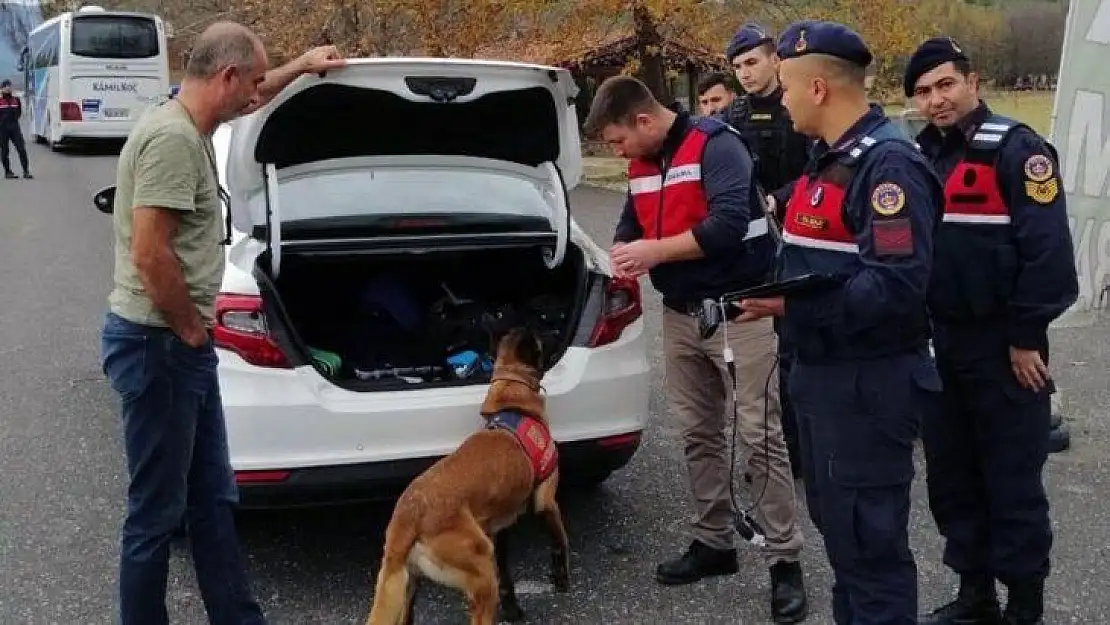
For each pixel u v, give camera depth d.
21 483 4.52
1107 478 4.41
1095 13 6.05
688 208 3.27
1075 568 3.59
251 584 3.56
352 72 3.56
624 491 4.37
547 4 17.05
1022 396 2.95
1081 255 6.62
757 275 3.31
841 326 2.38
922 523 4.01
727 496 3.54
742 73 4.70
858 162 2.37
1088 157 6.38
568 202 4.04
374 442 3.36
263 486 3.30
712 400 3.49
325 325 4.26
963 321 2.97
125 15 23.25
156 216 2.58
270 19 24.58
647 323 7.38
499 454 3.12
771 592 3.41
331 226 3.88
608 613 3.37
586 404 3.59
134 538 2.82
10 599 3.47
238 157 3.74
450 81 3.67
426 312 4.35
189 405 2.80
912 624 2.50
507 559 3.30
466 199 4.14
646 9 16.30
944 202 2.56
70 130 23.20
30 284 9.25
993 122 2.92
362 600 3.46
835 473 2.49
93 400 5.73
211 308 2.84
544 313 4.04
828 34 2.42
